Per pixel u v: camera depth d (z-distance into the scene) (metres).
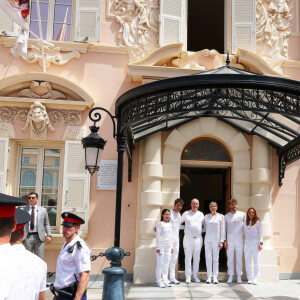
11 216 2.67
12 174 9.76
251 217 9.15
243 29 10.62
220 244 9.08
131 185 9.84
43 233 8.66
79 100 9.96
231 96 6.50
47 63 10.08
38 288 2.70
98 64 10.25
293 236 9.99
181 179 14.24
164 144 10.00
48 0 10.55
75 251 4.34
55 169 10.02
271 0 10.85
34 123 9.73
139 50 10.26
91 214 9.70
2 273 2.48
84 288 4.21
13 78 9.68
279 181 10.06
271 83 6.25
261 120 8.60
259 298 7.59
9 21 10.09
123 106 7.19
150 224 9.47
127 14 10.45
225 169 10.88
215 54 10.30
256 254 9.06
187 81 6.36
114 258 6.43
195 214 9.25
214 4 14.43
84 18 10.37
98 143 7.14
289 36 10.79
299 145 8.98
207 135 10.18
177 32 10.50
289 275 9.80
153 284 9.02
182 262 11.50
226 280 9.66
